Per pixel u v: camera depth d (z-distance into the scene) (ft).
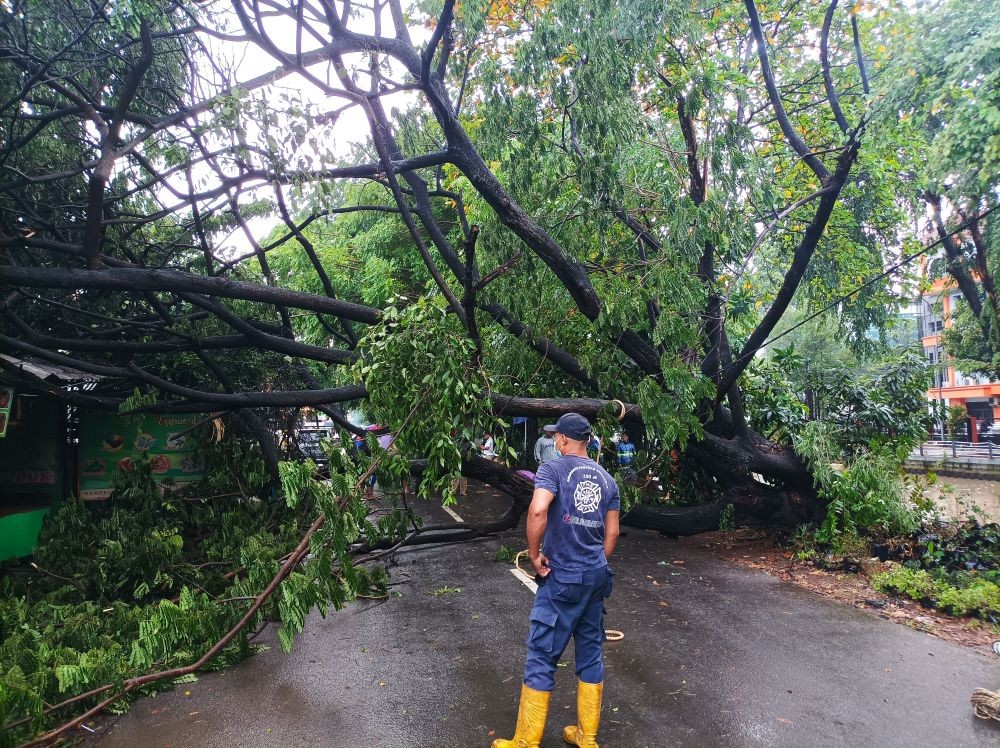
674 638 15.65
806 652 14.73
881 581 19.29
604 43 20.67
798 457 25.70
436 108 20.11
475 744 10.93
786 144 36.29
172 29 21.03
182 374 27.30
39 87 20.92
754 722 11.46
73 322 24.21
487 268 22.79
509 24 24.94
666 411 22.07
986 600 16.87
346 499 14.65
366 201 32.04
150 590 18.56
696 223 21.49
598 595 10.62
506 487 23.70
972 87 20.67
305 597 13.55
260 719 11.89
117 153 17.44
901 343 106.01
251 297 19.93
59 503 23.32
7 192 20.38
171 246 25.14
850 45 37.09
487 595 19.60
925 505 23.57
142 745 11.03
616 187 21.53
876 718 11.59
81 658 12.63
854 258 42.32
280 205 20.97
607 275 23.36
